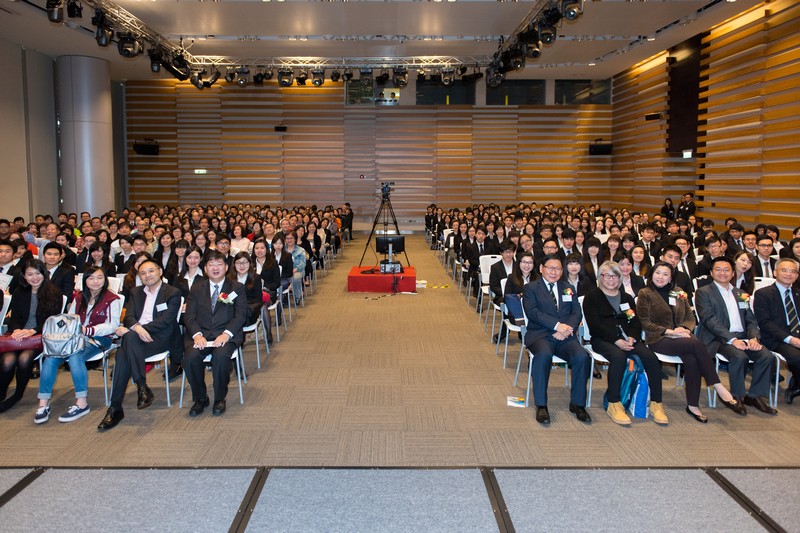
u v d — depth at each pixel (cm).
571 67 1658
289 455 371
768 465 360
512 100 1877
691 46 1298
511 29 1209
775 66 1022
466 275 923
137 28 1106
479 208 1527
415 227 1919
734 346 457
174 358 476
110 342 469
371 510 306
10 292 538
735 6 1035
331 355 599
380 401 469
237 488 329
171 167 1888
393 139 1894
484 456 371
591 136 1859
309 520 296
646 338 466
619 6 1052
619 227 1005
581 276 607
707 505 313
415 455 371
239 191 1895
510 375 536
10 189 1316
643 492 326
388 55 1476
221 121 1872
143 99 1864
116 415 421
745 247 711
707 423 427
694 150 1298
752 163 1079
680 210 1270
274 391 492
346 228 1636
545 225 841
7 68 1294
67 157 1423
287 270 750
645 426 421
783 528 293
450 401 470
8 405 447
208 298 473
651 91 1517
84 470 350
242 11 1084
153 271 459
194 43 1325
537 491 327
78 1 923
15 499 317
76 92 1416
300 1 1019
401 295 916
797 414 443
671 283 551
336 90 1875
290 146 1889
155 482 336
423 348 625
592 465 359
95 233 804
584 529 290
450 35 1269
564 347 455
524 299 479
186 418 432
